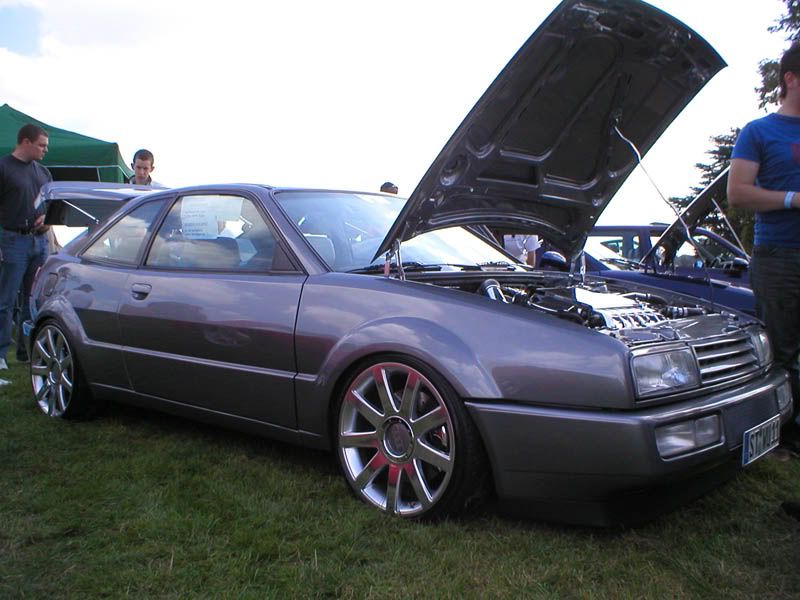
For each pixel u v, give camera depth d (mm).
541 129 3084
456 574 2211
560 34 2609
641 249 8039
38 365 4262
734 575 2219
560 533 2506
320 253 3129
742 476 3107
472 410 2445
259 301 3080
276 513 2645
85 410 3998
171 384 3439
